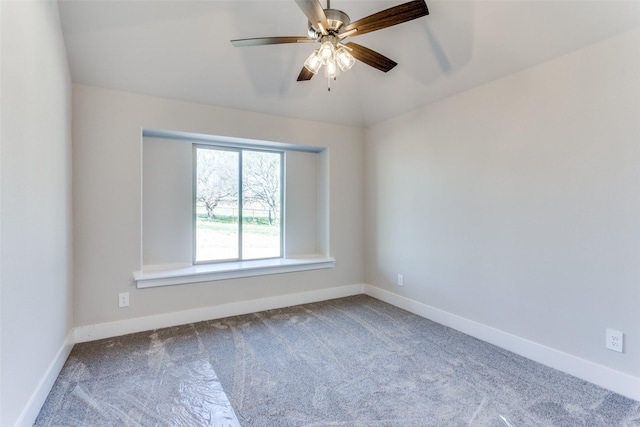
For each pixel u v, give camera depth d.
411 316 3.03
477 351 2.29
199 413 1.60
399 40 2.48
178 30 2.27
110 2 2.02
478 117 2.49
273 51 2.61
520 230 2.22
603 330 1.82
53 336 1.85
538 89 2.09
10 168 1.27
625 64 1.70
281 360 2.15
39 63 1.62
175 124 2.76
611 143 1.77
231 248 3.46
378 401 1.70
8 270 1.25
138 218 2.62
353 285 3.79
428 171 2.96
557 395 1.75
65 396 1.72
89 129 2.43
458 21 2.13
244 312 3.11
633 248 1.70
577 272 1.93
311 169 3.84
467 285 2.60
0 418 1.18
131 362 2.11
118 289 2.55
